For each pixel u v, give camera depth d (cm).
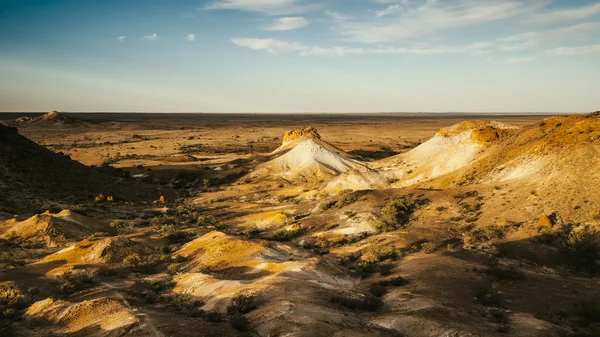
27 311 3031
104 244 4366
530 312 2678
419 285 3148
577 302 2808
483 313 2636
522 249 3841
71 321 2795
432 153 9719
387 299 2947
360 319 2586
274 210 6719
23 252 4525
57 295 3338
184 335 2297
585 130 5466
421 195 5822
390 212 5234
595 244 3672
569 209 4269
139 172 11850
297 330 2244
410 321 2430
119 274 3862
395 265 3800
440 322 2362
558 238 3888
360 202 5903
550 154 5450
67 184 7994
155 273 3934
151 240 5006
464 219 4769
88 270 3838
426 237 4428
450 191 5691
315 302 2741
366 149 17962
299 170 11206
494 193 5191
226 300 2895
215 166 13312
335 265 3831
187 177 11731
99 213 6631
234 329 2452
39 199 6938
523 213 4491
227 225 6109
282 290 2944
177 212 7050
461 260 3722
